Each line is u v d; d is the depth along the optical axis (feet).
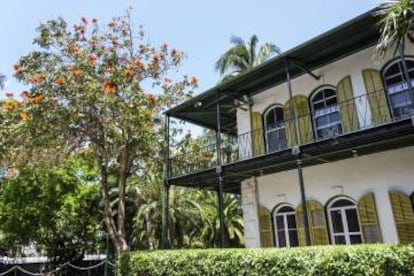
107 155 39.17
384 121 29.40
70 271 52.37
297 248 21.99
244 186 40.60
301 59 33.27
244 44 70.28
